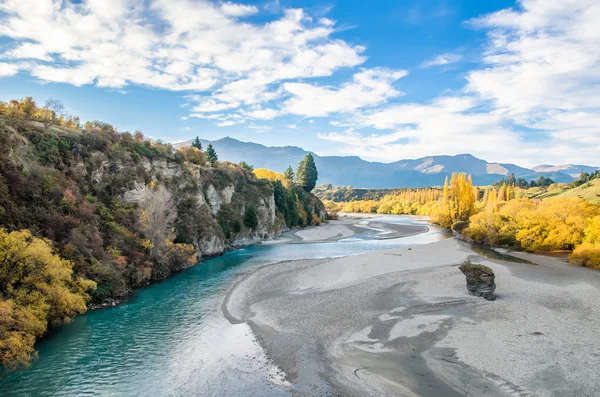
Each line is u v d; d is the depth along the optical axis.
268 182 99.69
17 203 31.92
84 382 20.50
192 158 77.12
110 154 49.62
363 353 23.17
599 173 158.25
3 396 18.92
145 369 22.09
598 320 27.47
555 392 18.02
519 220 64.94
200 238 60.25
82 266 33.28
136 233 44.72
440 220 116.75
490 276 33.53
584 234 54.97
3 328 21.47
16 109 42.53
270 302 34.62
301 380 20.55
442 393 18.39
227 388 19.98
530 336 24.67
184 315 31.48
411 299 33.66
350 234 96.94
